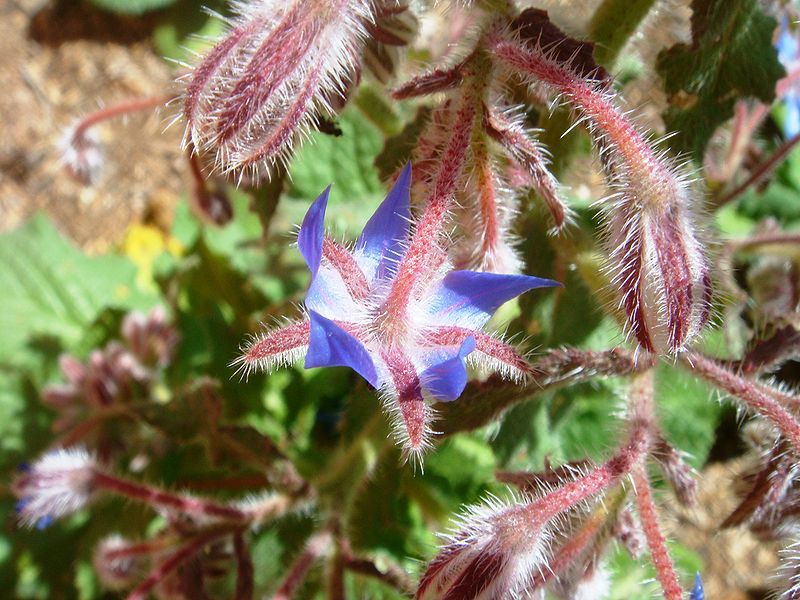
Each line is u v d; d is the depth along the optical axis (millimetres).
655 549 76
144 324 151
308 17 68
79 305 181
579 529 81
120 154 224
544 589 76
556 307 103
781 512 82
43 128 228
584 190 112
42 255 183
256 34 70
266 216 96
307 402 154
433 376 64
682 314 68
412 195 81
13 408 167
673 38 107
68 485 105
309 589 129
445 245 73
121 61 235
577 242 98
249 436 110
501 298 67
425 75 78
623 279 70
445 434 83
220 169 84
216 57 70
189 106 70
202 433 111
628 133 70
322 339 57
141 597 102
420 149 83
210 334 154
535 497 78
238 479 139
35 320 178
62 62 235
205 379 118
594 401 117
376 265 70
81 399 147
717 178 131
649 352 72
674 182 69
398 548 127
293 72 68
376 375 60
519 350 80
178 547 108
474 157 77
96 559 116
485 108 76
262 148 69
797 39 122
